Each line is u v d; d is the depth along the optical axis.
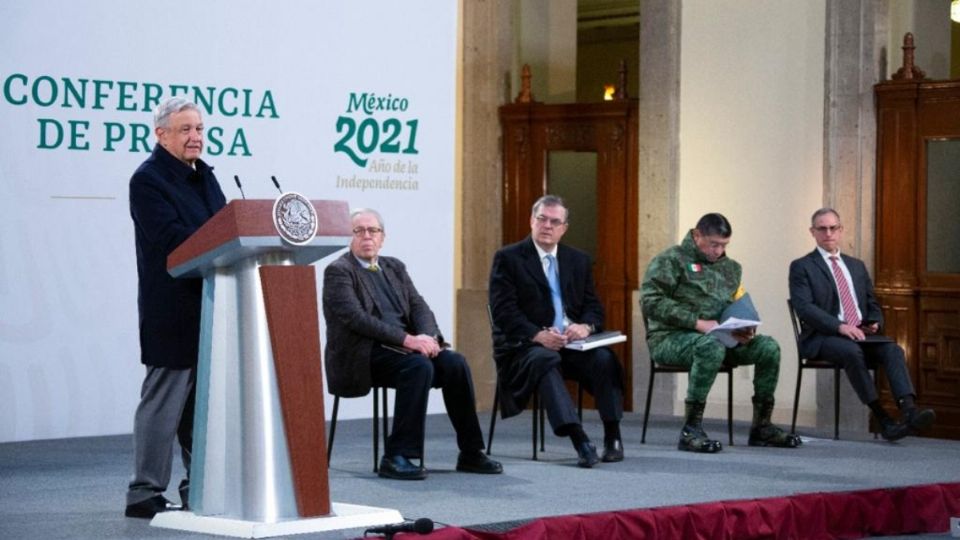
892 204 8.80
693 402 7.09
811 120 9.05
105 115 7.09
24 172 6.87
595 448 6.51
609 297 9.83
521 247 6.76
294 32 7.73
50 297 6.96
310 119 7.81
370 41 8.03
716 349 7.04
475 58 9.97
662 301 7.23
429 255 8.30
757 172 9.28
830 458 6.88
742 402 9.27
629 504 5.28
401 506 5.14
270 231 4.11
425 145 8.27
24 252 6.89
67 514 4.82
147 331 4.71
